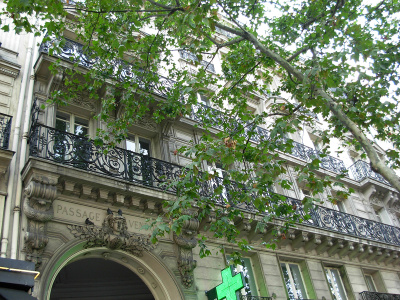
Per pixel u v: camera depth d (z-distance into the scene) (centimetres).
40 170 930
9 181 961
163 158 1345
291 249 1452
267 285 1283
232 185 1352
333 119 1054
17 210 921
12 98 1128
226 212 1202
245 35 970
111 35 1066
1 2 1316
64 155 1024
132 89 1175
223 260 1229
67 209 984
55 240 925
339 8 1088
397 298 1630
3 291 580
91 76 1139
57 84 1202
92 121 1276
